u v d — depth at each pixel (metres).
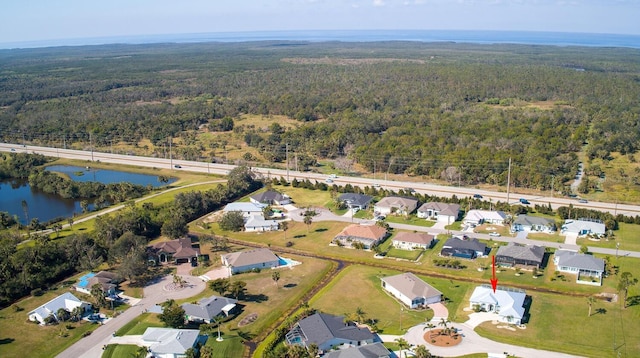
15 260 117.62
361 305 107.62
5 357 90.25
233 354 90.62
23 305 108.88
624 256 129.75
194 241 145.12
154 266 128.12
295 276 121.94
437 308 105.81
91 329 99.19
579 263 120.19
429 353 85.94
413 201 167.75
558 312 103.19
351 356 85.56
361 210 168.50
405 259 130.62
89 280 115.50
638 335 94.56
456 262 125.69
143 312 105.12
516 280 117.88
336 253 135.50
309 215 158.38
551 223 146.50
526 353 89.56
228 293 112.31
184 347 89.75
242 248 139.62
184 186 196.12
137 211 154.88
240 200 182.12
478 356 88.81
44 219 169.38
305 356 85.62
